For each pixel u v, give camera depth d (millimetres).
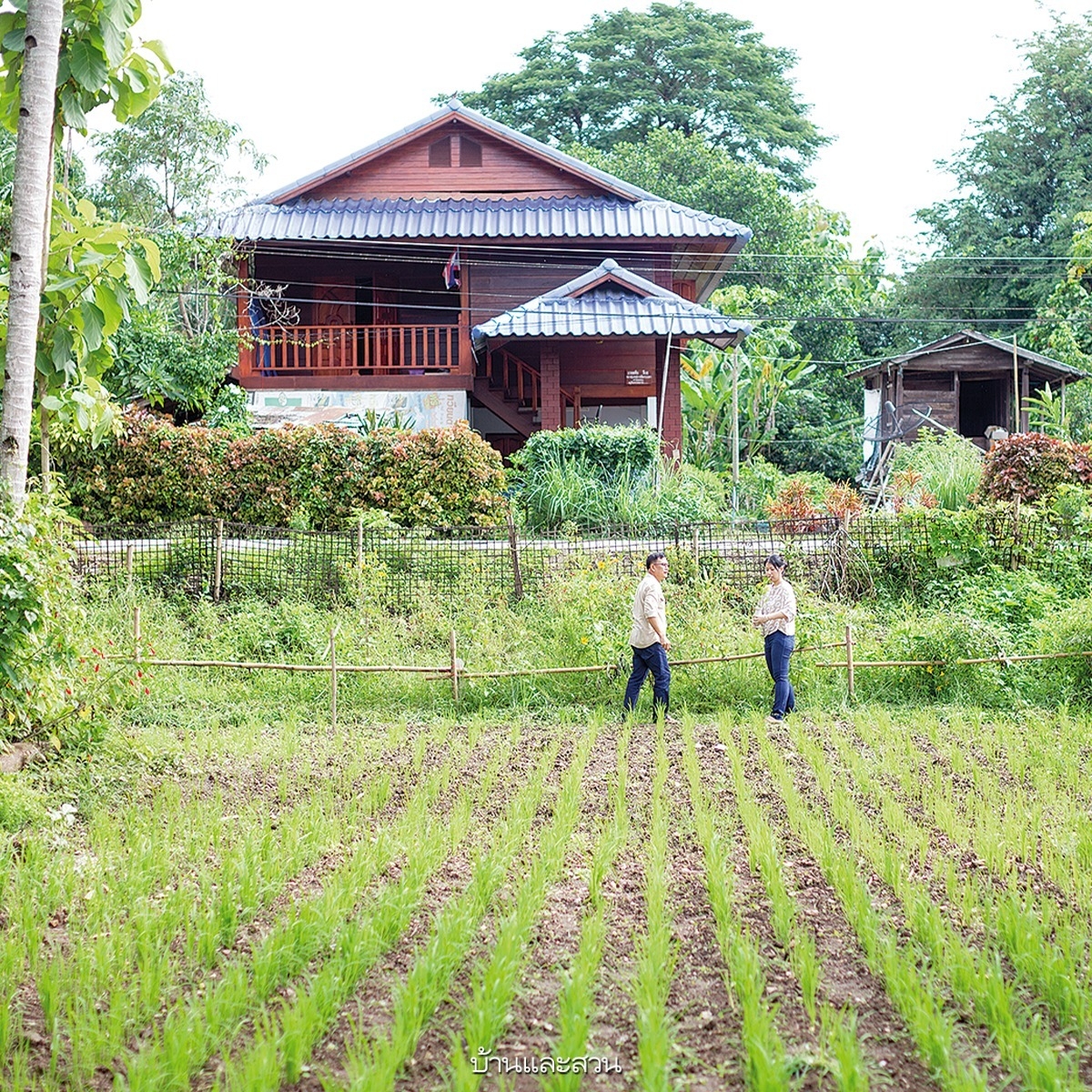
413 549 15289
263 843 6859
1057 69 41406
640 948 5402
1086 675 12211
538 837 7367
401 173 27250
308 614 13688
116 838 7086
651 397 24875
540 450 20125
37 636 8250
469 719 11578
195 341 23078
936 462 20578
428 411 24922
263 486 18188
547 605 14125
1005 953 5465
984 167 42344
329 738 10695
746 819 7504
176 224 25031
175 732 10617
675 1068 4484
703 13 46875
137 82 9352
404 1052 4418
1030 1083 4227
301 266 27781
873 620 14398
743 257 38281
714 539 15938
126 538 17000
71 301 9219
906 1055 4594
